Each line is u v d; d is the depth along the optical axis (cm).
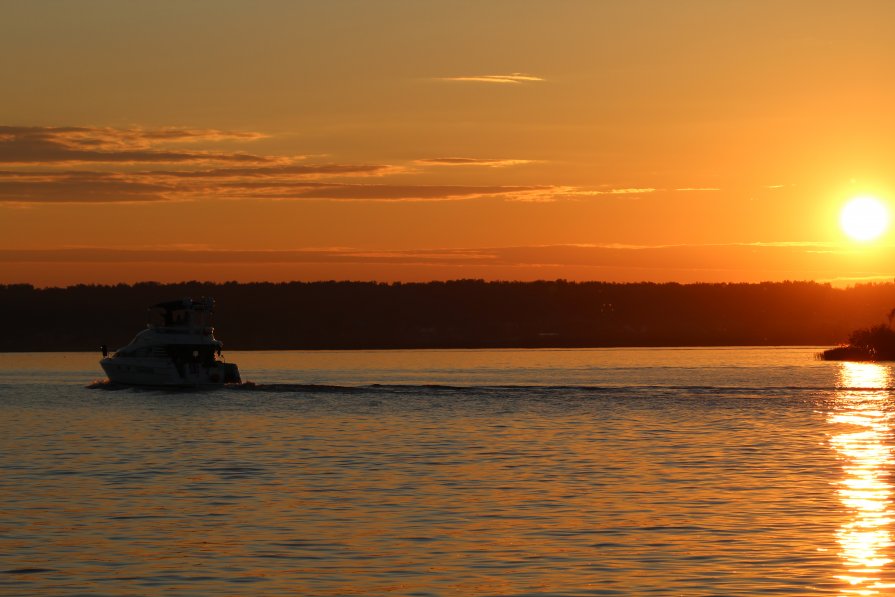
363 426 12356
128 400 16438
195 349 18075
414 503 6831
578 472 8312
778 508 6612
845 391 17838
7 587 4791
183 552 5441
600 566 5122
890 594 4609
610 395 17088
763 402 15662
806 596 4591
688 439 10788
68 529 6016
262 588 4769
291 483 7744
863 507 6644
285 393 17462
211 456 9475
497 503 6819
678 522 6159
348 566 5144
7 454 9681
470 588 4750
